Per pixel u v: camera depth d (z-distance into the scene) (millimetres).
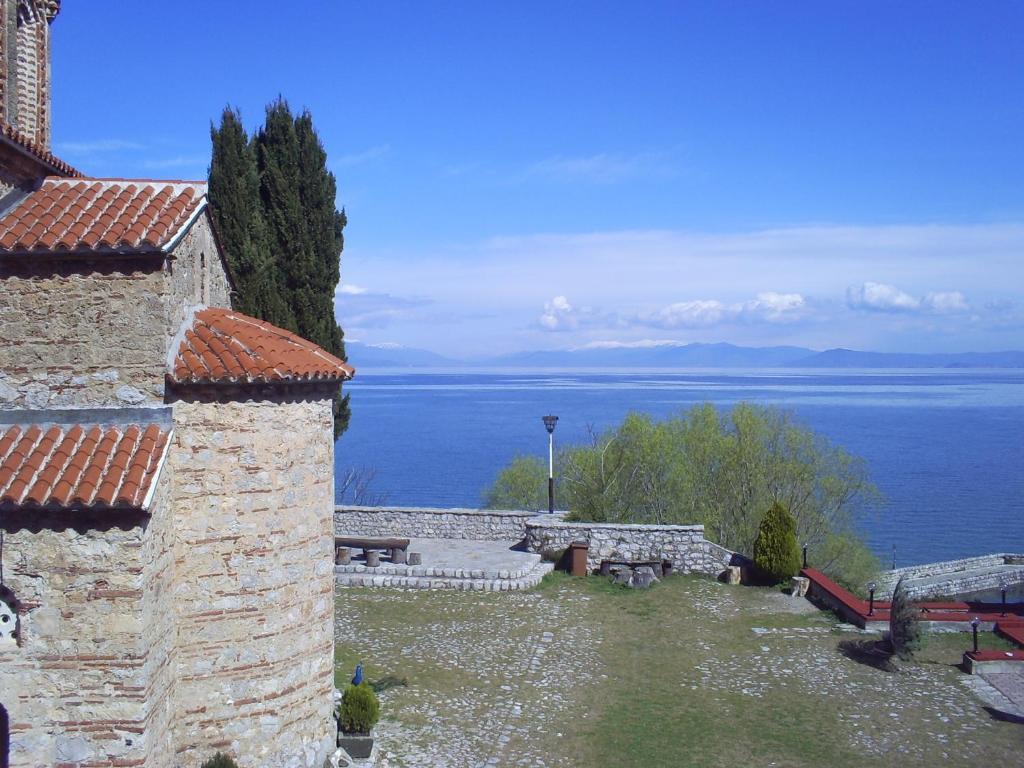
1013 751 14492
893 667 18578
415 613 22344
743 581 25719
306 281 24922
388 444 133750
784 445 38625
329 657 13516
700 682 17766
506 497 45438
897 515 72500
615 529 26672
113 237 11211
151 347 11438
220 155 23609
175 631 11664
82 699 10273
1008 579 34781
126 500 10008
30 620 10266
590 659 19109
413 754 14141
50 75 15969
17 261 11312
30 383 11422
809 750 14555
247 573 12148
